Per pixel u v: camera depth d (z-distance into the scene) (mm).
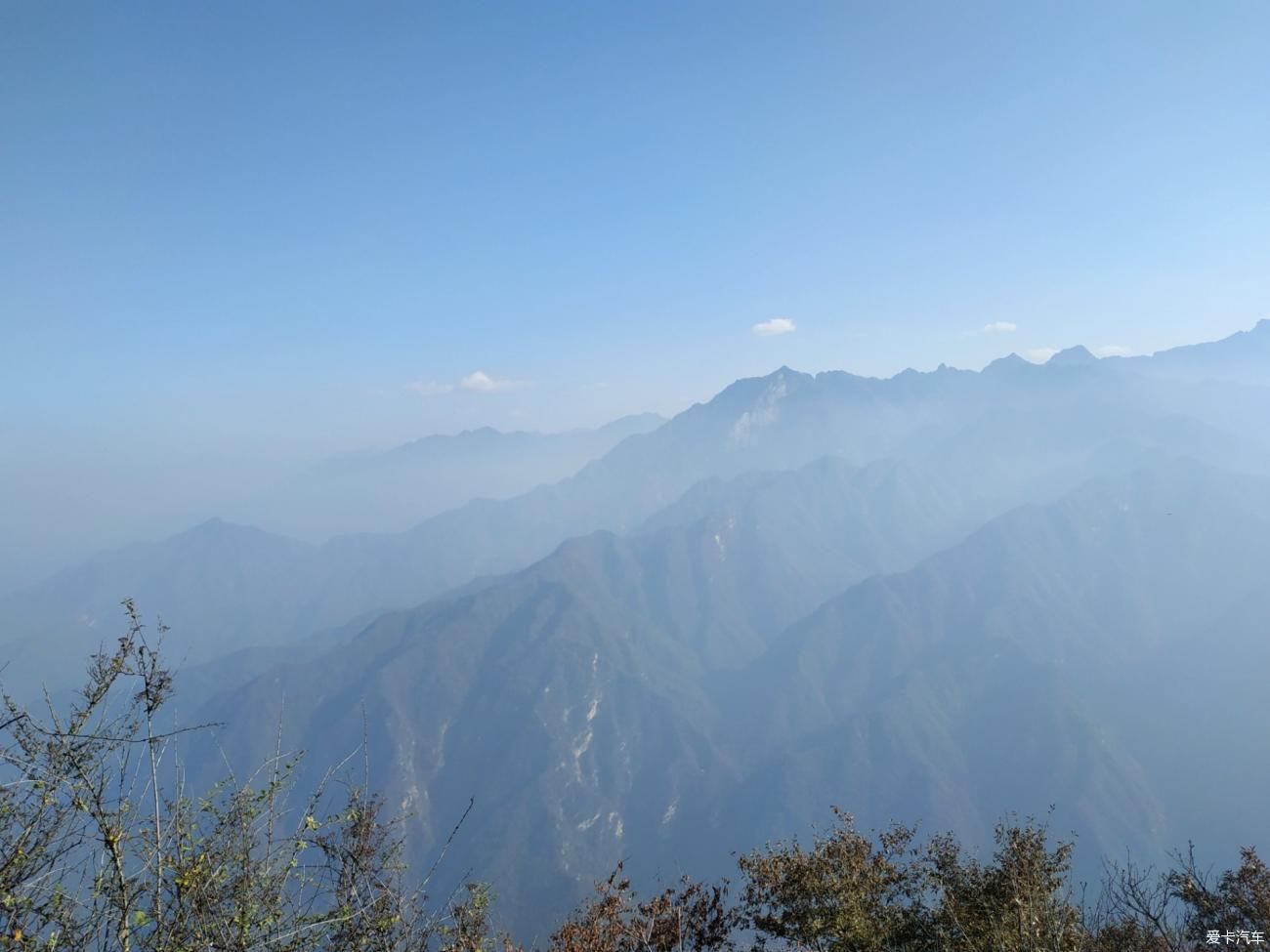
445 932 7961
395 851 7773
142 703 6027
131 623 5906
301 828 6984
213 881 6062
